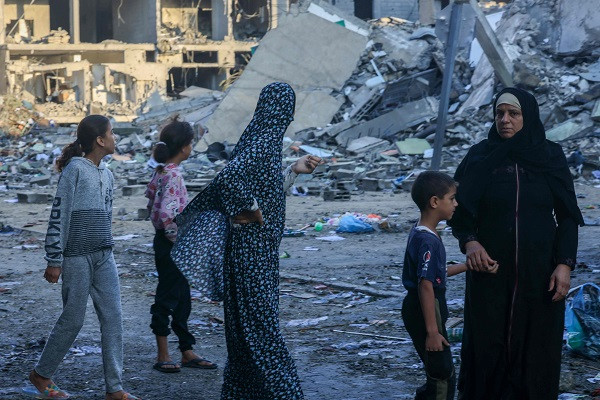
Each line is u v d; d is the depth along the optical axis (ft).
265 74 138.62
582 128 106.11
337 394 20.59
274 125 16.81
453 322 27.48
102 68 176.96
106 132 19.66
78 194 19.21
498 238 16.24
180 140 22.57
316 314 30.94
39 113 163.32
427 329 15.62
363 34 144.56
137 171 115.03
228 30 191.93
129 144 132.98
